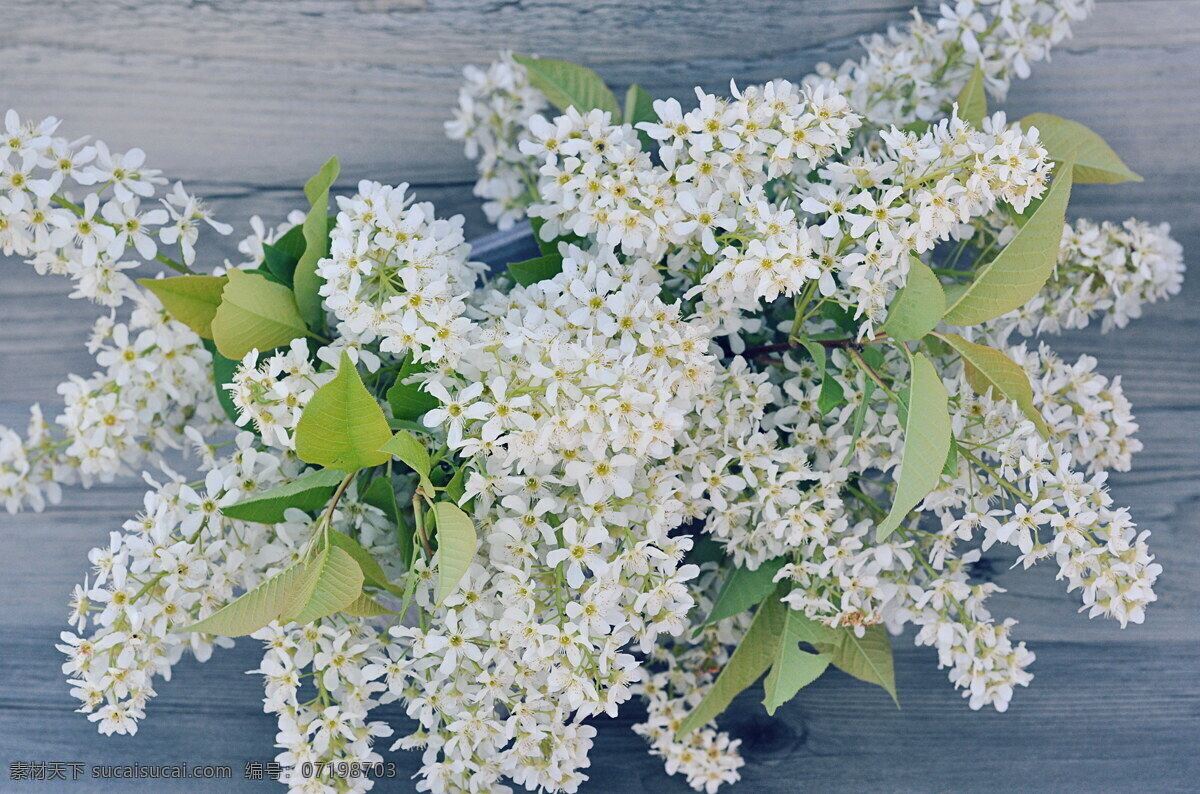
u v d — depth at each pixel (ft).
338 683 1.35
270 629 1.34
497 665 1.31
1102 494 1.35
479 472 1.29
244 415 1.29
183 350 1.45
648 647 1.35
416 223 1.30
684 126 1.32
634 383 1.22
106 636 1.28
